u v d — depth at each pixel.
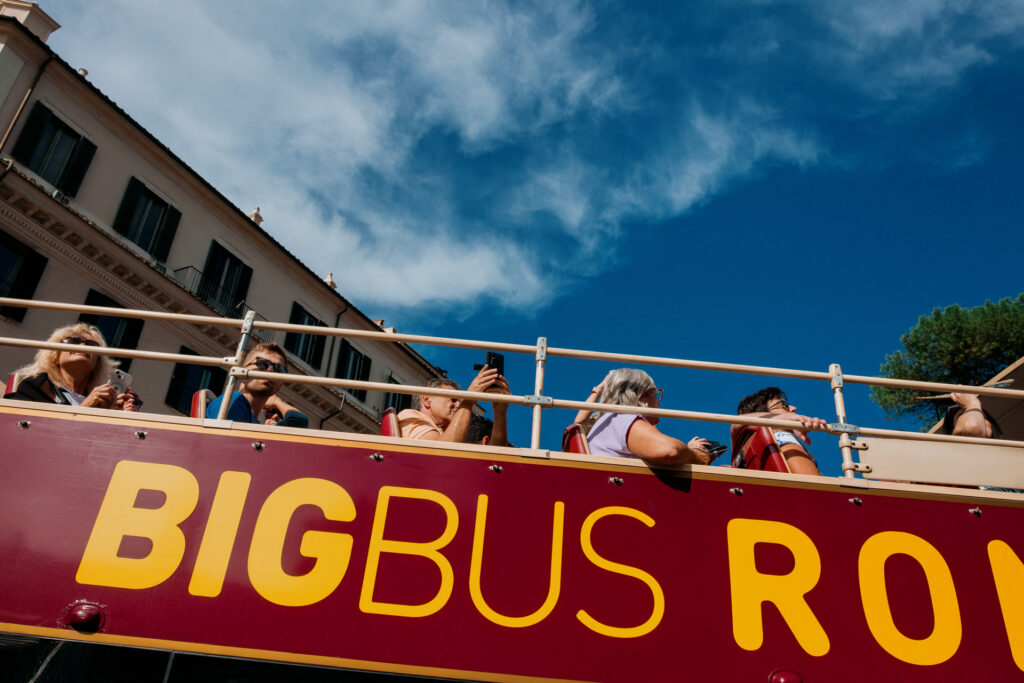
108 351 3.92
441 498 3.43
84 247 18.97
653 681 3.07
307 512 3.39
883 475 3.80
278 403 5.29
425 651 3.10
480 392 4.11
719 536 3.38
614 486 3.49
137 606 3.18
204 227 22.72
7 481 3.41
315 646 3.11
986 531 3.44
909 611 3.25
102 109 20.36
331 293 26.83
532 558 3.30
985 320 23.38
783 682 3.07
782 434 4.11
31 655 3.07
